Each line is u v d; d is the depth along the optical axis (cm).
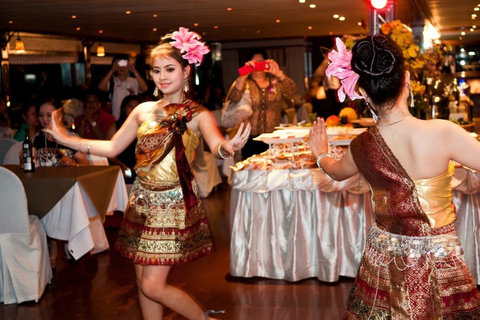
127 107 700
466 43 1224
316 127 271
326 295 446
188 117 324
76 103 955
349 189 457
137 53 1534
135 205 331
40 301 459
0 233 451
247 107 637
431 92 630
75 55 1265
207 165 862
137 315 426
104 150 343
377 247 240
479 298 235
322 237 468
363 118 623
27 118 602
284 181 466
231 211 492
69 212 482
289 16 1081
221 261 541
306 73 1783
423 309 231
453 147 229
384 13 699
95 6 820
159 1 794
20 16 899
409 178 232
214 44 1806
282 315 413
